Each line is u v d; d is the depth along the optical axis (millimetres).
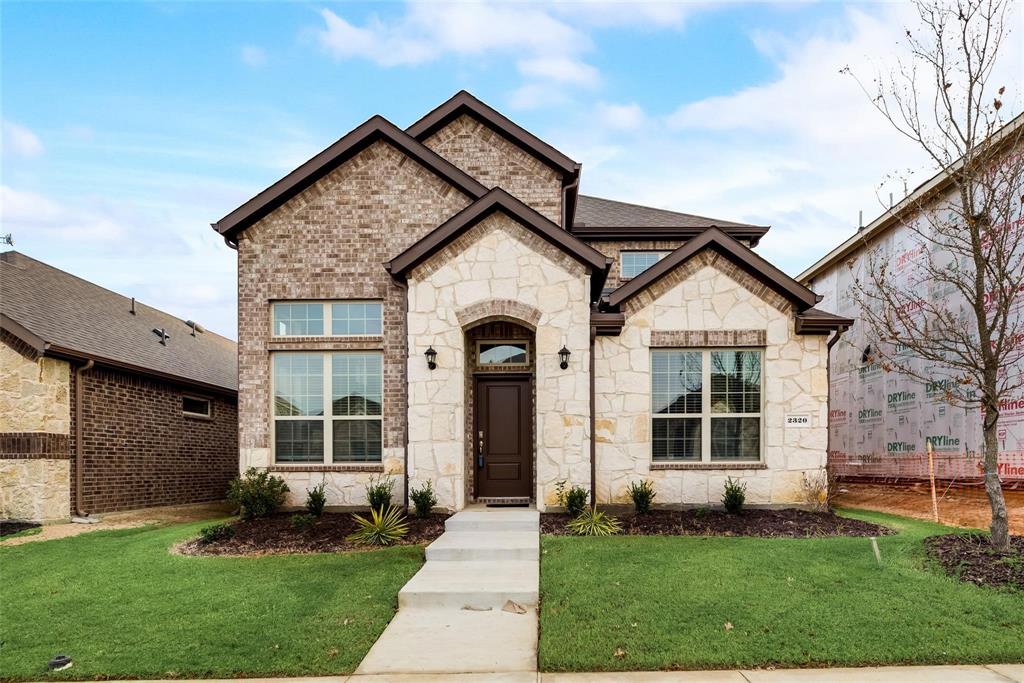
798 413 11484
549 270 11359
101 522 12430
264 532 10062
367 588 7242
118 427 13938
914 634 5672
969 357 8633
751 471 11445
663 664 5266
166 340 18375
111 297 18781
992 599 6363
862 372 19125
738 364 11797
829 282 21578
